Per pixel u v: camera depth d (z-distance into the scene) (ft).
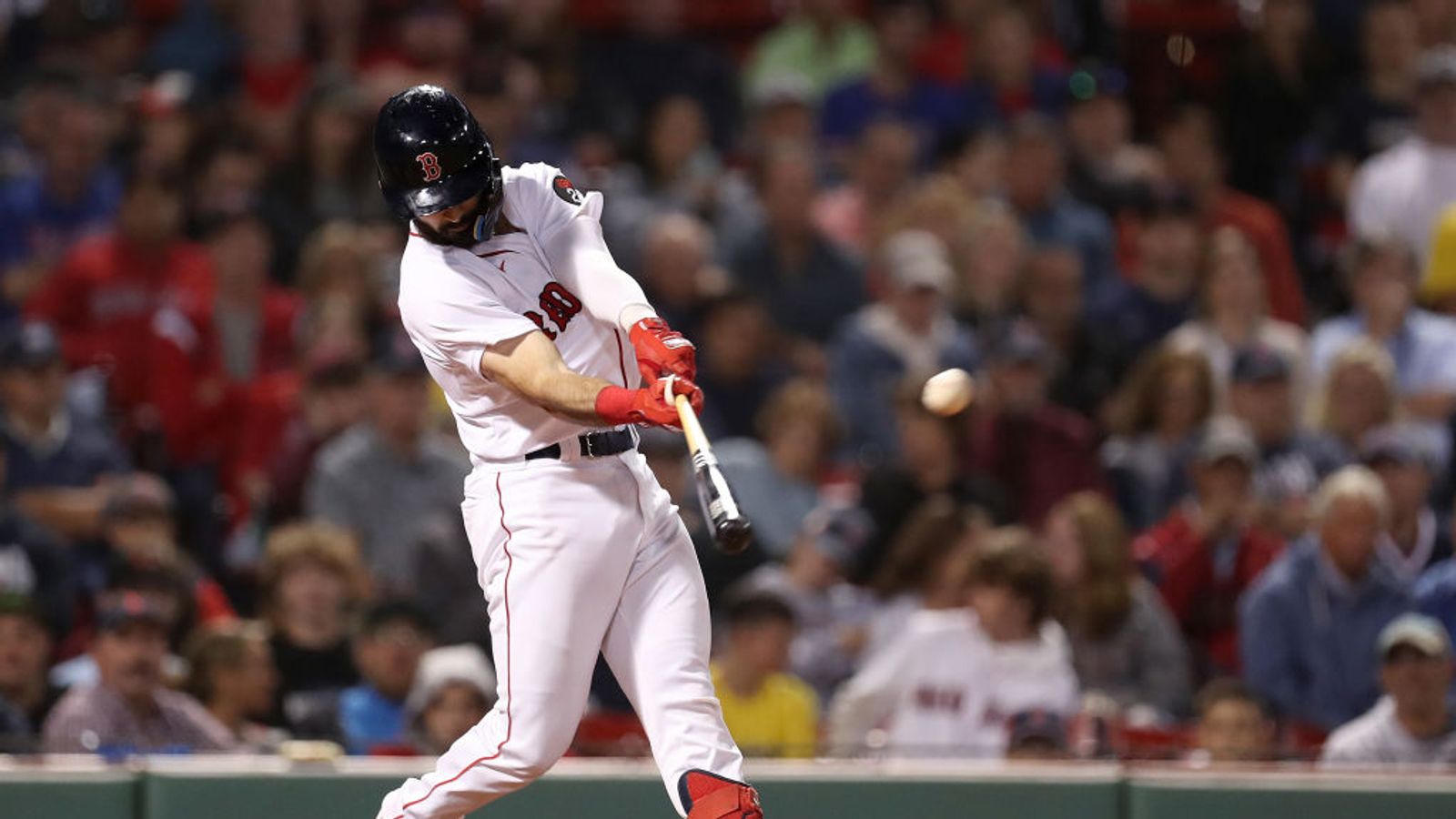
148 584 82.28
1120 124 134.21
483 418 47.70
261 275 108.88
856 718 76.48
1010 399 100.89
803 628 87.15
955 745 67.00
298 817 59.41
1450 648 78.07
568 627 46.44
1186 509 95.66
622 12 142.10
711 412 105.60
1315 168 136.26
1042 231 123.65
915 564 86.58
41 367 94.63
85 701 69.62
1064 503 86.43
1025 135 124.06
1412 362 109.09
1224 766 61.93
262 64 131.95
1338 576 83.92
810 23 141.59
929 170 134.00
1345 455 100.63
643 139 127.54
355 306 107.76
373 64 136.15
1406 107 136.26
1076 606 83.71
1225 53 144.56
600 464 47.16
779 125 130.00
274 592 81.97
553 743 46.73
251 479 99.45
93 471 95.96
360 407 98.12
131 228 107.96
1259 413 100.01
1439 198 123.95
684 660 46.93
